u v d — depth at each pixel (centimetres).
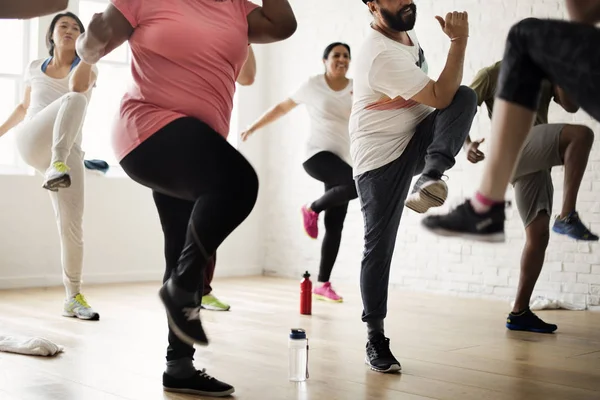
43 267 577
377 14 271
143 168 216
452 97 263
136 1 219
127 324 392
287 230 701
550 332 396
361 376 275
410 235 604
